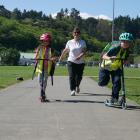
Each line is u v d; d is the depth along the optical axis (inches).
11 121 418.6
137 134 365.4
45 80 566.9
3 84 885.2
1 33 6496.1
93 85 890.7
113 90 521.3
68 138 348.8
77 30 665.0
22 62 4613.7
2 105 527.5
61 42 6146.7
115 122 418.3
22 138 347.9
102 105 535.5
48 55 569.6
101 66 526.6
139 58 4498.0
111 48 516.4
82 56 665.6
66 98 612.1
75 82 655.8
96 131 376.2
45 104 539.8
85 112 476.7
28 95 645.9
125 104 510.0
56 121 419.8
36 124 404.2
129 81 1122.0
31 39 6609.3
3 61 4392.2
